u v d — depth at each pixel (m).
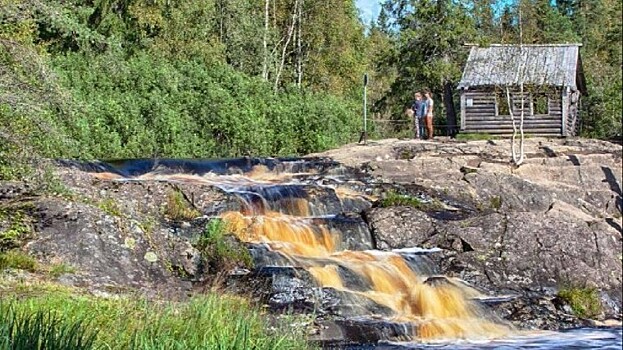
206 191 15.99
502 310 14.28
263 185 17.59
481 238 16.45
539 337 13.55
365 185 18.69
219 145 25.27
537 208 19.80
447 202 18.80
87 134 21.30
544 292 15.70
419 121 27.86
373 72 50.12
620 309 15.68
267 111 26.84
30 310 8.71
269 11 42.50
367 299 13.75
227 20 36.00
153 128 23.84
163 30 31.61
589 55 51.69
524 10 31.45
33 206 13.04
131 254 13.09
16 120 12.02
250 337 8.50
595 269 16.58
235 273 13.70
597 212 19.89
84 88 24.25
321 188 17.38
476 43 33.88
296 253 14.97
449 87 38.75
